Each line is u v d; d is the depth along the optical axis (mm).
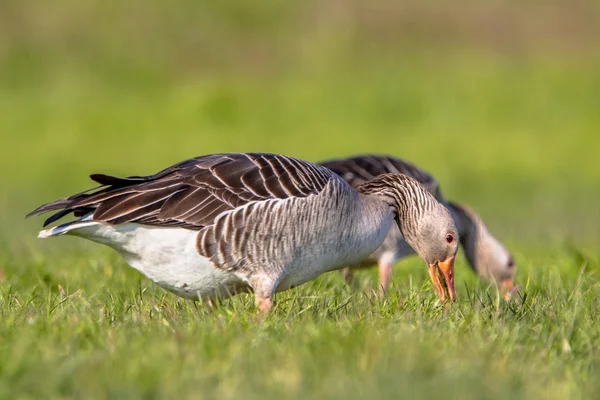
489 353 7668
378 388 6691
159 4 44062
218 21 43875
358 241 10289
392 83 37156
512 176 28391
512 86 36625
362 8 45438
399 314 9234
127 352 7512
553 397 6832
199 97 35344
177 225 9180
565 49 42594
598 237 19312
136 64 40000
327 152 30562
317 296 10094
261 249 9406
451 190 26828
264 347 7664
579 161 29891
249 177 9445
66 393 6766
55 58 39781
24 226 21219
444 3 46031
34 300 10320
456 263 15070
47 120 33844
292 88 37219
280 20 44562
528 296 10766
